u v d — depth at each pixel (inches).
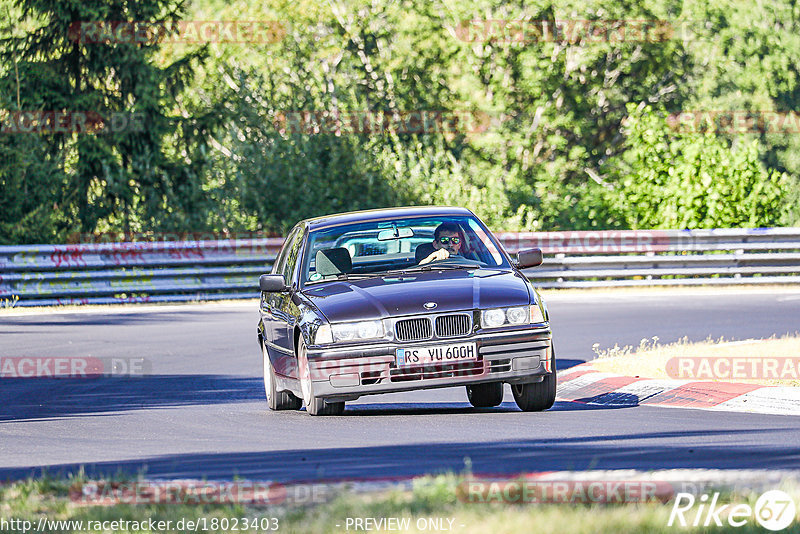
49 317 2832.2
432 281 1327.5
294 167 4328.3
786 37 6737.2
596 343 2079.2
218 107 4692.4
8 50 4500.5
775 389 1387.8
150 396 1648.6
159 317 2800.2
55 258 3166.8
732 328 2272.4
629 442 1084.5
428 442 1120.8
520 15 6131.9
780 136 6988.2
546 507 713.0
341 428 1246.9
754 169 3919.8
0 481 972.6
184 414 1448.1
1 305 3110.2
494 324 1272.1
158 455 1106.1
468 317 1269.7
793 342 1800.0
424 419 1306.6
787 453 991.6
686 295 3046.3
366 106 5339.6
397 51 6205.7
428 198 4397.1
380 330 1261.1
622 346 2015.3
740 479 824.9
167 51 5334.6
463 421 1274.6
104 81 4589.1
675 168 3961.6
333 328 1267.2
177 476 957.2
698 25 6432.1
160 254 3275.1
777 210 3917.3
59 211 4458.7
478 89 6053.2
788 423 1210.0
